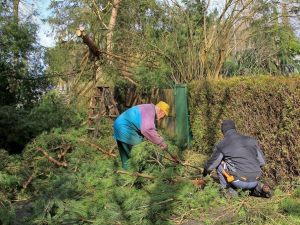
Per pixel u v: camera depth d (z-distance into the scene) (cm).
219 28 1516
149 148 656
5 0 1542
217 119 977
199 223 515
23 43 1478
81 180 645
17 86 1511
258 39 1881
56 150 916
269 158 748
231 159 597
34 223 518
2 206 605
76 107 1255
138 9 1877
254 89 785
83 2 2075
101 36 1633
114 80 1391
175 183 622
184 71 1525
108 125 1145
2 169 752
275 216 489
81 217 511
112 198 559
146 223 508
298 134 671
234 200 539
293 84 676
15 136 1093
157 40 1634
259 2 1602
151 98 1458
